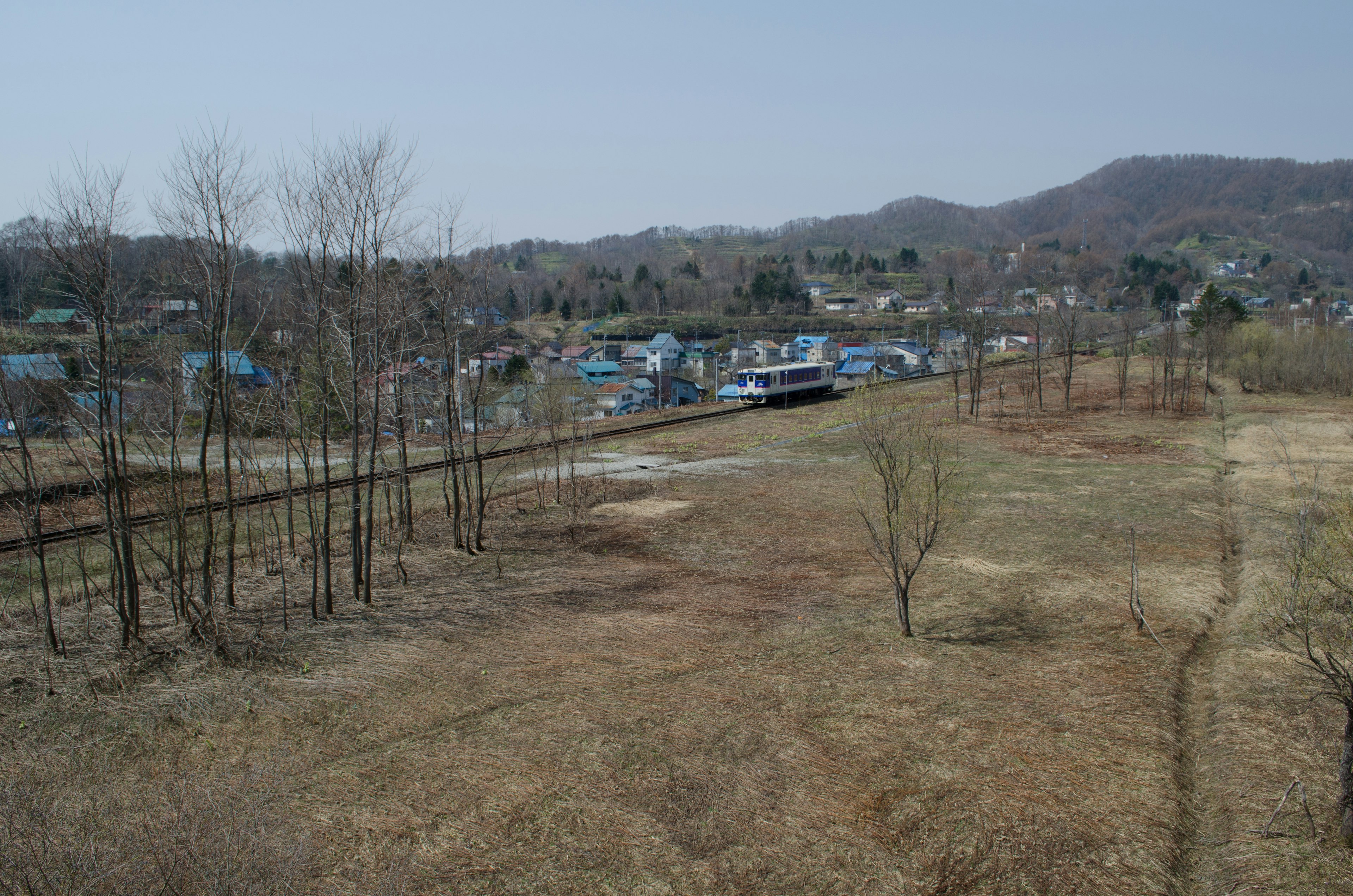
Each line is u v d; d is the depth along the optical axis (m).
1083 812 8.60
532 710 10.77
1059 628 13.74
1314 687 11.06
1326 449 29.61
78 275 11.65
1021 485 25.33
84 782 8.74
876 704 10.99
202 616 12.88
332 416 22.30
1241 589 15.69
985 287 60.72
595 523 21.55
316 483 24.48
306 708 10.63
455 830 8.19
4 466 17.81
